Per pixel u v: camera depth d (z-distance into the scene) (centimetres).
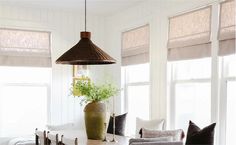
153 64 567
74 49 368
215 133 443
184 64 516
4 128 641
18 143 568
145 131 466
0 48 624
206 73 476
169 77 536
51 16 671
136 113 636
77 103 692
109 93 418
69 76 684
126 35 653
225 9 436
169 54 533
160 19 553
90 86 414
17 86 652
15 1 601
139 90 629
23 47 643
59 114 675
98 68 713
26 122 659
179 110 527
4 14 629
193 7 485
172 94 536
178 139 452
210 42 459
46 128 649
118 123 567
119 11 669
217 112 445
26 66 645
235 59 428
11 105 647
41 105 671
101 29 721
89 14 702
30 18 651
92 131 404
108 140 396
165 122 530
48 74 675
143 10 599
